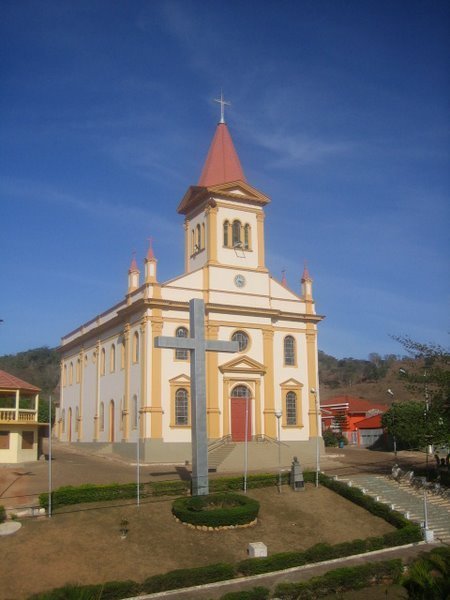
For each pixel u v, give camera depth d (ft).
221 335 155.63
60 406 217.77
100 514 91.56
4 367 432.66
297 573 80.23
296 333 167.73
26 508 88.99
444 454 167.32
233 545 87.76
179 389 148.46
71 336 213.66
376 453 180.55
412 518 104.37
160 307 149.59
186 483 103.76
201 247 164.45
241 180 165.17
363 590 75.92
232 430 152.25
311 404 164.35
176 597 70.64
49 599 52.49
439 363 135.74
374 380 449.06
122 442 153.79
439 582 47.24
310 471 120.16
